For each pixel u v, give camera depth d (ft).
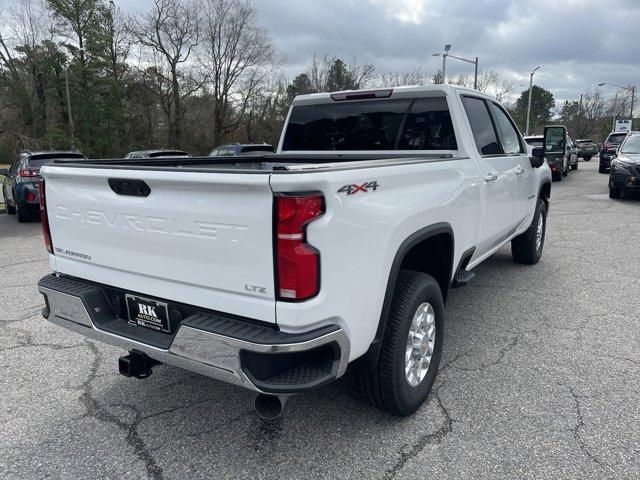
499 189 14.46
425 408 10.34
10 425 10.02
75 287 9.48
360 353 8.16
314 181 6.86
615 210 36.58
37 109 118.62
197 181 7.26
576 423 9.70
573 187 54.54
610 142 75.20
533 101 287.89
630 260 22.04
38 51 120.16
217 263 7.50
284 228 6.80
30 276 21.63
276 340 6.98
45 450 9.23
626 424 9.64
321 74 172.65
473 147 13.09
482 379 11.50
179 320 8.29
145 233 8.24
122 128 138.21
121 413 10.41
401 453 8.93
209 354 7.43
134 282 8.72
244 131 162.09
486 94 15.08
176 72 147.13
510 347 13.21
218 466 8.72
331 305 7.32
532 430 9.50
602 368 11.94
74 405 10.73
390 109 13.74
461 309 16.12
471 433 9.46
